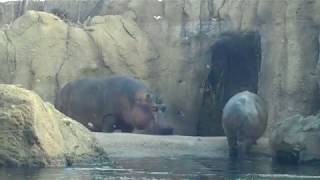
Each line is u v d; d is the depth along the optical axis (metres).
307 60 26.17
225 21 30.98
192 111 31.50
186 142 22.58
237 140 22.08
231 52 31.55
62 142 17.08
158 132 28.14
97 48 31.62
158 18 32.66
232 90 31.83
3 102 16.33
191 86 31.56
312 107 25.80
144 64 31.77
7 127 16.00
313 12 26.27
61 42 31.41
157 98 28.70
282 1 27.56
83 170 15.20
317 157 19.27
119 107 28.16
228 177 14.41
